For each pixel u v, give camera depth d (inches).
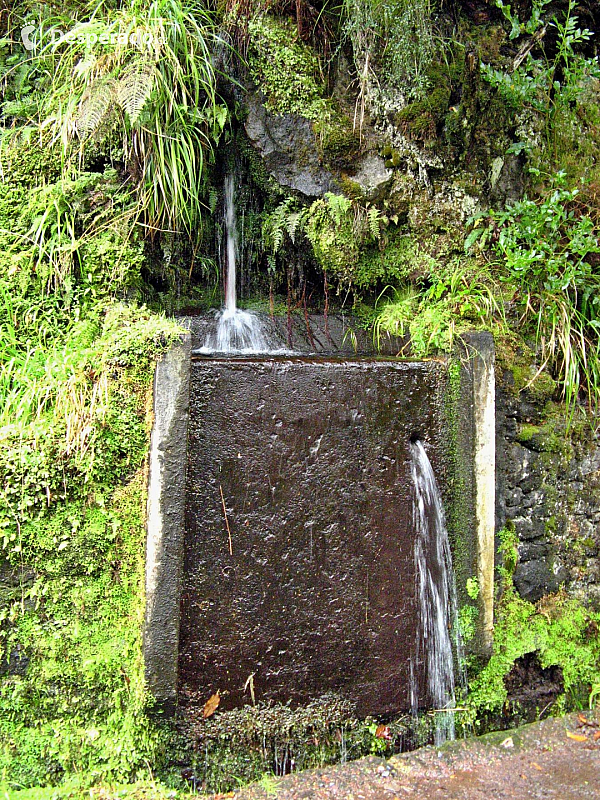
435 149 132.6
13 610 86.5
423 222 132.4
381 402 105.8
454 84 134.0
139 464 90.8
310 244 130.0
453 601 111.6
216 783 95.3
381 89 129.7
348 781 98.5
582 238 125.9
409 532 107.6
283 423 98.7
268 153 125.9
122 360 89.8
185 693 93.6
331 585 101.8
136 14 110.2
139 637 88.9
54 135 109.3
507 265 127.0
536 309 132.1
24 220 108.2
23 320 105.1
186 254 124.7
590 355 135.6
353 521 103.3
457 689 112.7
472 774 102.4
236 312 130.8
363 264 131.4
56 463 87.2
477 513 113.3
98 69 106.7
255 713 97.7
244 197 133.0
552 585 129.0
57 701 88.8
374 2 126.4
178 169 112.0
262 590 97.3
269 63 124.6
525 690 122.1
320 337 131.4
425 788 98.4
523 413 127.8
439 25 136.1
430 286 132.4
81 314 107.2
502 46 141.7
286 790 95.7
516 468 125.9
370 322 133.5
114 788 89.0
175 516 88.9
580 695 126.7
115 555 90.1
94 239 107.3
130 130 107.8
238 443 96.0
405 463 107.7
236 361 97.0
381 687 105.9
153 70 104.9
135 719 89.7
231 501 95.7
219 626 95.1
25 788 87.4
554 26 145.6
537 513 128.0
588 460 135.0
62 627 88.7
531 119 140.7
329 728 102.7
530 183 140.3
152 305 120.5
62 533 88.0
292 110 126.0
